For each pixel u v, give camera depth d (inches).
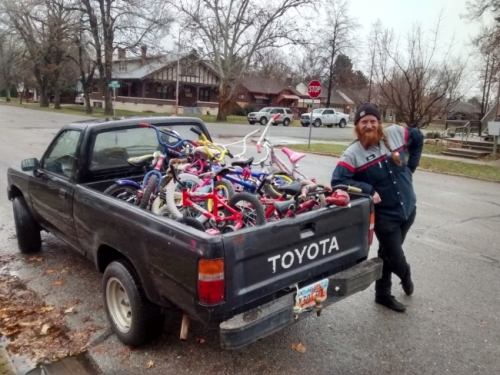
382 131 146.5
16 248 217.8
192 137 198.8
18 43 1786.4
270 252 112.2
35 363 126.7
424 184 442.9
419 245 240.4
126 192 159.5
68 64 1723.7
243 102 2452.0
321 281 122.5
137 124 178.5
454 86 860.0
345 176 148.9
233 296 104.7
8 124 938.7
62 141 177.0
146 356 131.3
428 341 143.0
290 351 135.4
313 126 1599.4
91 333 142.9
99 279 182.7
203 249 100.5
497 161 651.5
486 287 186.5
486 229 275.4
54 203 173.0
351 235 137.0
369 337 144.5
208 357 131.0
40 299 164.9
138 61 2114.9
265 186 145.3
